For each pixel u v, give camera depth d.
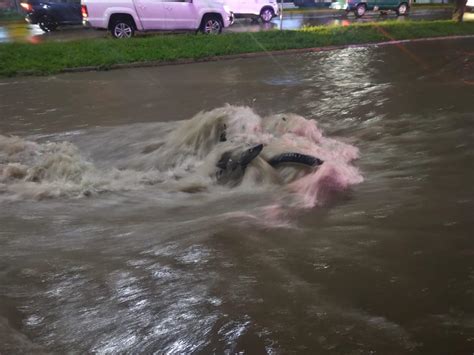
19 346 3.00
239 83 12.90
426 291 3.39
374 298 3.34
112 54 16.44
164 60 16.34
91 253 4.18
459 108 9.12
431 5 44.06
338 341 2.93
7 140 7.68
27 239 4.49
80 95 11.97
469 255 3.86
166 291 3.55
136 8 19.75
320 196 5.22
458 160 6.25
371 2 32.41
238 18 27.12
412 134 7.58
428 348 2.83
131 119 9.47
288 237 4.30
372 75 13.45
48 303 3.46
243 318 3.19
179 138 7.14
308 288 3.50
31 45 17.31
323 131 8.02
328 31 21.14
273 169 5.75
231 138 6.49
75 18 23.78
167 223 4.75
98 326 3.19
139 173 6.33
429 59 16.14
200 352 2.91
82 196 5.61
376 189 5.40
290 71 14.58
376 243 4.12
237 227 4.55
